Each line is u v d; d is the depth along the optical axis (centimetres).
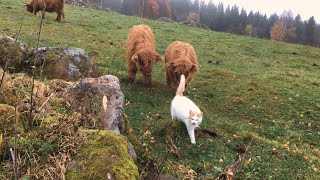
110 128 211
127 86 429
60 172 160
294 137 354
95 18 991
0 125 170
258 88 494
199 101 433
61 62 323
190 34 995
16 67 304
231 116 400
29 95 211
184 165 245
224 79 530
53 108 209
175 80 409
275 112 421
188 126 286
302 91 507
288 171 267
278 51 914
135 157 201
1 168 154
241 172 249
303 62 804
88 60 346
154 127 308
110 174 156
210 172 239
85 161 163
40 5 800
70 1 1472
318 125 394
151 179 194
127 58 443
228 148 292
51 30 680
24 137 171
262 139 323
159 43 795
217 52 776
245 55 796
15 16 763
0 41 310
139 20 1145
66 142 176
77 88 233
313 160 296
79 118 203
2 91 202
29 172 155
